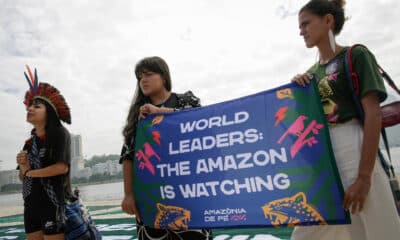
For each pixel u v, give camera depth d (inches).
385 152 77.8
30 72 125.0
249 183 79.2
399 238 70.0
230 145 82.9
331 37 81.8
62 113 123.0
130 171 96.0
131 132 98.8
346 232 77.4
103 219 346.0
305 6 86.3
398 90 77.5
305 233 83.1
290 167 75.9
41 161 115.6
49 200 112.2
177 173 87.2
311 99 77.0
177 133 89.7
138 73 97.7
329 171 72.1
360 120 76.5
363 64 74.1
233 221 79.1
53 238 110.9
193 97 101.6
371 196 71.7
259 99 83.1
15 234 296.5
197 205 83.7
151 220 88.7
